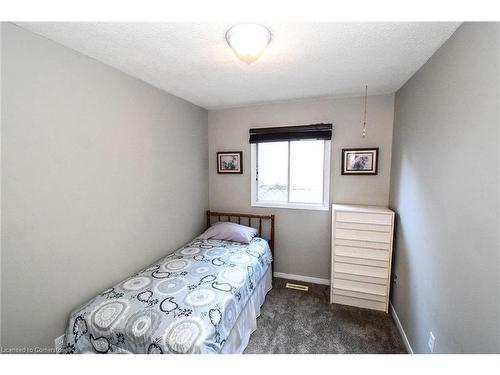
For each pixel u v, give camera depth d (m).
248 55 1.34
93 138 1.62
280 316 2.27
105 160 1.71
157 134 2.26
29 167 1.26
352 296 2.42
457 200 1.21
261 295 2.44
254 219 3.15
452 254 1.25
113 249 1.81
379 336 2.00
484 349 0.98
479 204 1.03
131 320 1.41
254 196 3.12
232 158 3.15
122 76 1.84
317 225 2.89
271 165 3.09
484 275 0.99
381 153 2.56
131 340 1.34
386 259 2.27
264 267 2.50
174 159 2.54
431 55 1.56
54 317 1.41
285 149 3.00
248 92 2.43
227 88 2.30
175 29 1.27
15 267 1.22
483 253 1.00
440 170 1.40
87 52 1.52
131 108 1.94
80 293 1.56
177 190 2.61
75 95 1.49
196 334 1.30
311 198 2.97
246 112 3.04
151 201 2.21
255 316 2.14
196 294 1.67
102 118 1.68
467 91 1.13
